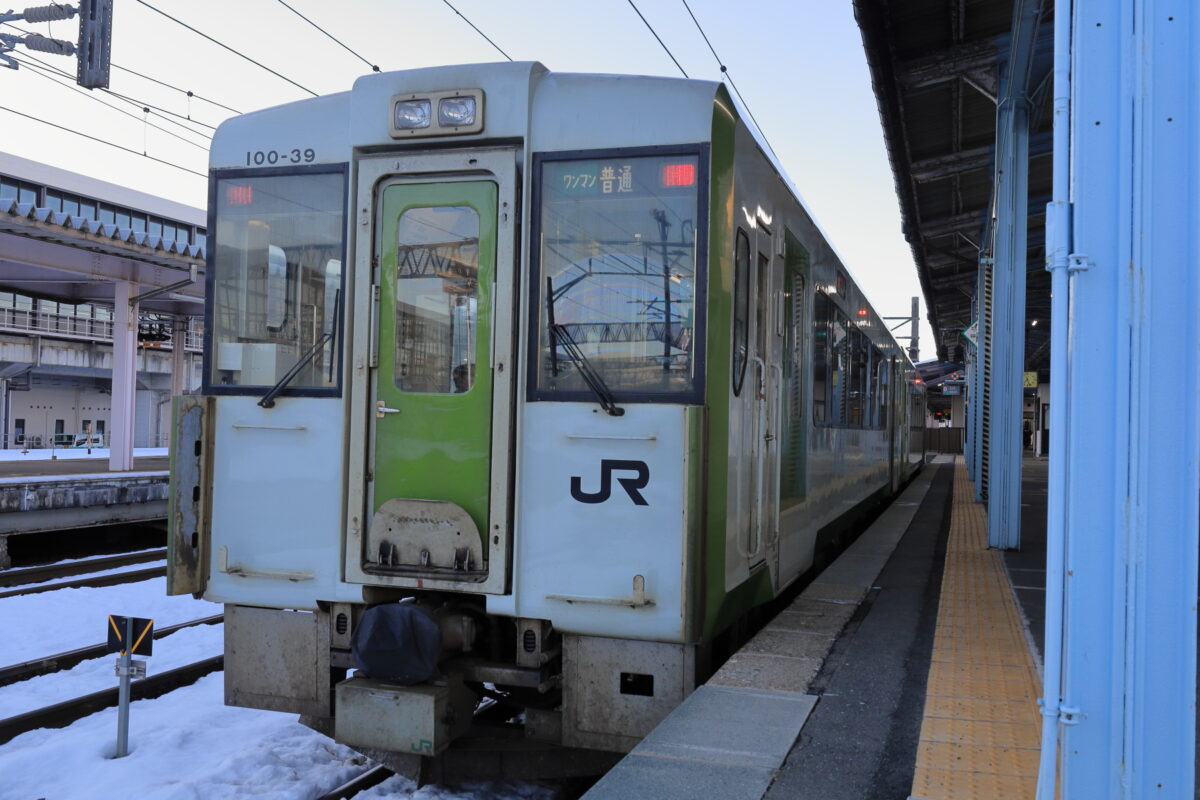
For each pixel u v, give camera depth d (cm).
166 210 3684
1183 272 219
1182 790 220
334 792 503
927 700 417
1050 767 232
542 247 439
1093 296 226
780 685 442
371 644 425
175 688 729
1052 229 233
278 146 480
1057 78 237
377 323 457
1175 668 221
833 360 822
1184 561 220
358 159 462
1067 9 237
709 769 338
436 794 505
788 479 623
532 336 438
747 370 498
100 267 1738
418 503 444
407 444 451
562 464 430
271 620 477
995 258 995
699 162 424
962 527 1169
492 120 444
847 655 502
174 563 471
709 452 424
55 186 3222
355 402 455
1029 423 4119
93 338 4047
